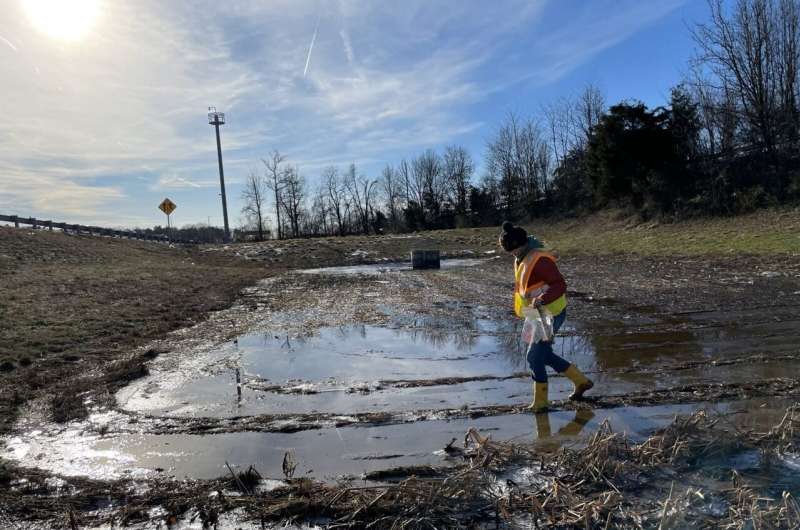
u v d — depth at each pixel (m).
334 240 40.72
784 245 17.52
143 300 13.05
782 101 28.16
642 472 3.59
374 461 4.02
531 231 41.16
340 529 3.11
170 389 6.03
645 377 5.86
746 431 4.08
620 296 11.62
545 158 59.94
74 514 3.37
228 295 14.81
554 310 4.93
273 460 4.10
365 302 13.02
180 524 3.22
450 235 41.75
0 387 6.13
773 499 3.12
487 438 3.93
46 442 4.59
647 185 32.03
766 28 27.61
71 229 32.44
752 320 8.55
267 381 6.27
